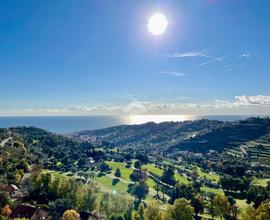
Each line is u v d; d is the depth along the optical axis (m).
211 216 142.12
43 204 133.88
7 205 125.31
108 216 132.75
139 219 131.62
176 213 117.38
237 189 183.62
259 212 104.50
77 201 137.12
